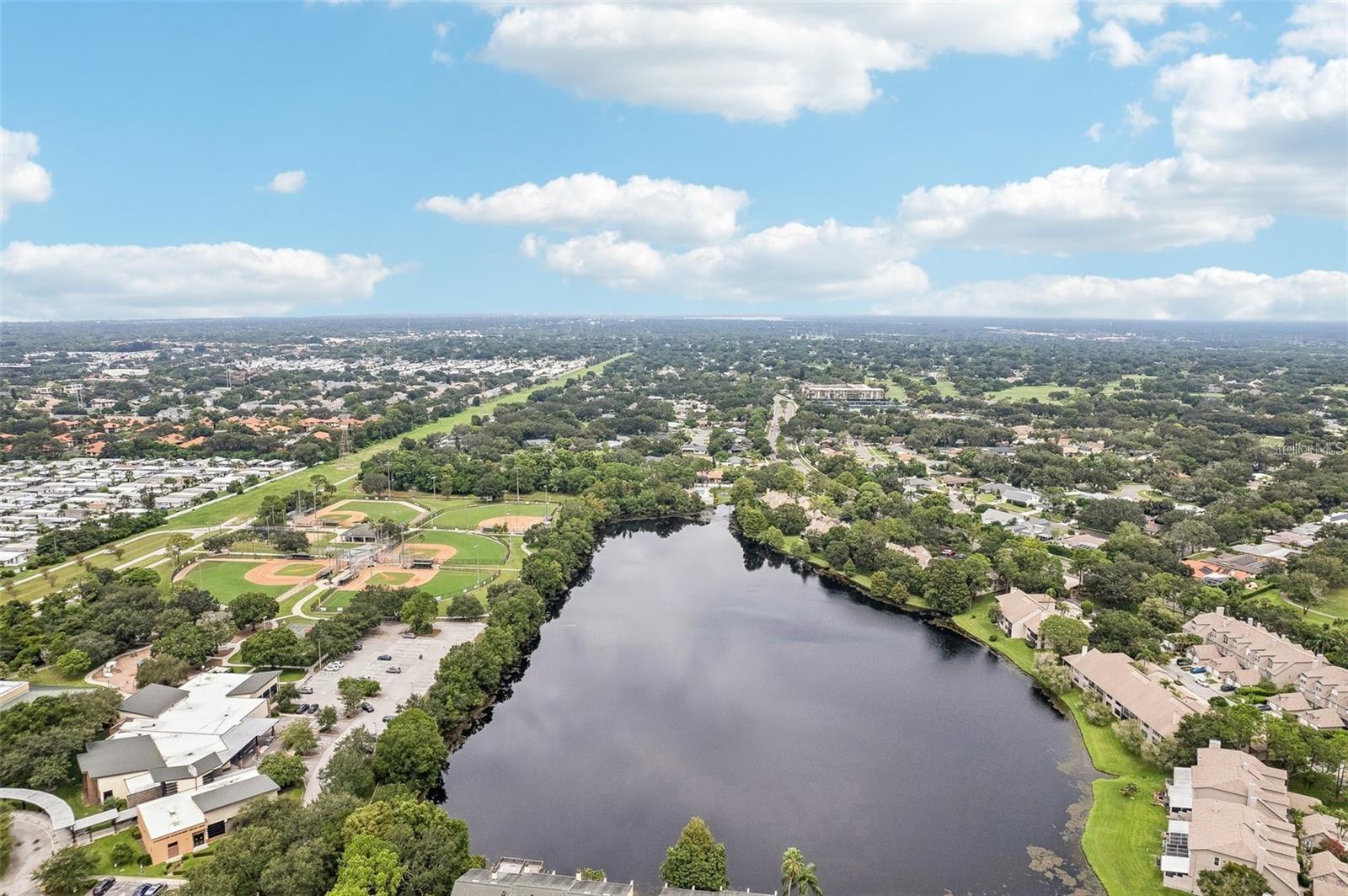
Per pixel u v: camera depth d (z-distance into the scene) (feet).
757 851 618.03
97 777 627.05
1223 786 605.73
